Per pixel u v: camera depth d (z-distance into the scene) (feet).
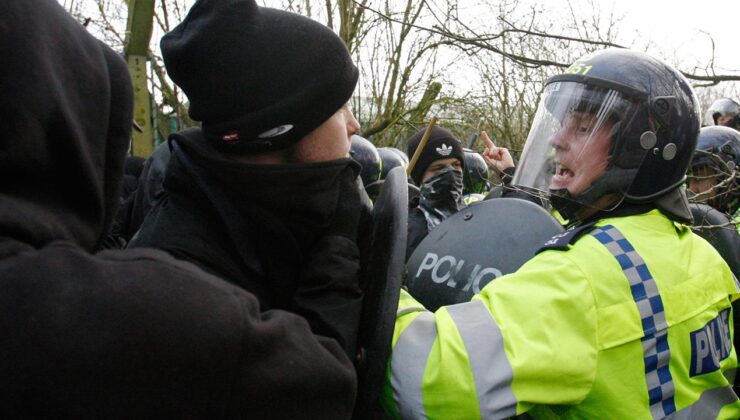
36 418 1.84
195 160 3.48
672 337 4.00
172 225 3.48
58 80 2.17
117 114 2.54
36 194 2.16
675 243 4.36
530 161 4.97
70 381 1.86
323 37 3.49
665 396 3.95
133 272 2.08
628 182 4.41
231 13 3.28
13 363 1.82
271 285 3.49
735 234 7.43
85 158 2.23
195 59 3.36
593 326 3.69
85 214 2.31
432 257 5.24
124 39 15.01
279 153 3.58
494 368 3.48
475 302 3.87
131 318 1.96
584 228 4.15
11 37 2.06
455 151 9.92
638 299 3.87
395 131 25.77
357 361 3.48
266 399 2.19
